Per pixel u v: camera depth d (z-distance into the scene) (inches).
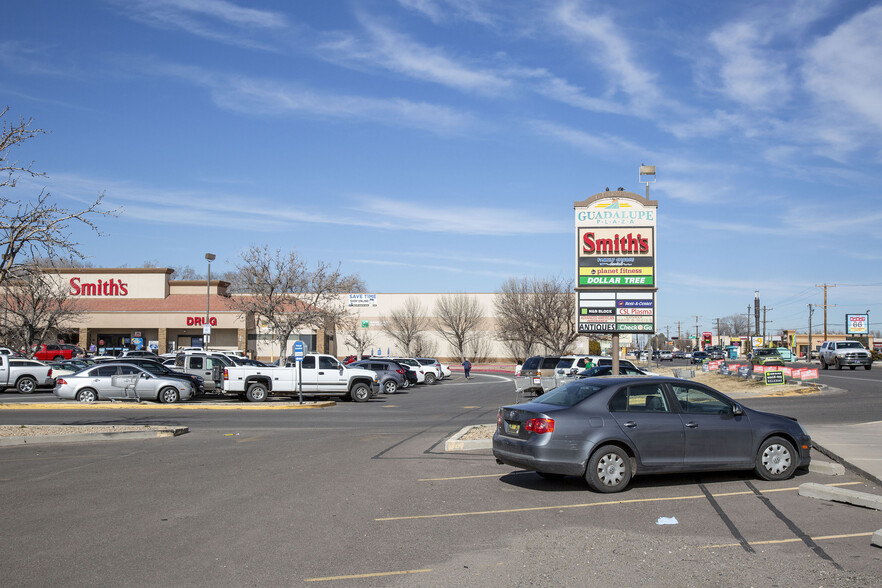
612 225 944.3
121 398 1045.2
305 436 634.8
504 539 281.7
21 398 1108.5
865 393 1147.9
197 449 543.8
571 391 398.0
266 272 1873.8
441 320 3011.8
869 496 333.7
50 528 298.8
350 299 3016.7
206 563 249.1
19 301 1478.8
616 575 235.9
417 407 1008.2
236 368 1084.5
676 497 359.3
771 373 1291.8
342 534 289.1
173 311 2336.4
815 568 241.1
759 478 405.4
